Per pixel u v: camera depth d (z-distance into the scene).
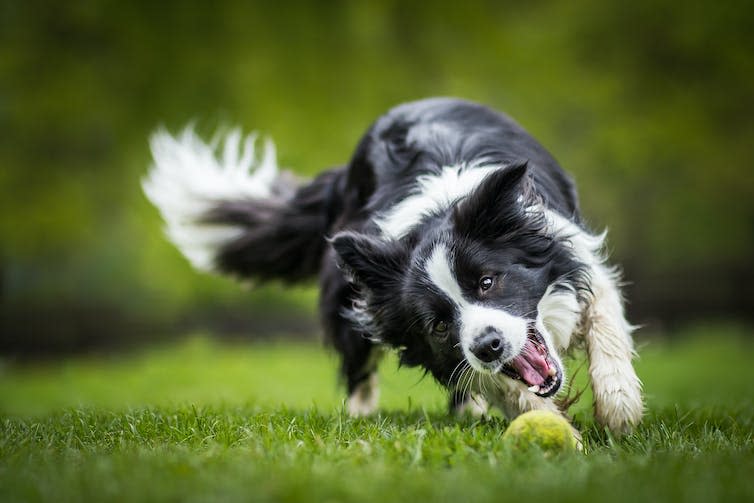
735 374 14.70
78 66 19.39
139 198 19.77
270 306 26.73
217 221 9.84
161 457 4.78
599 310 6.45
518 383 6.19
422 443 4.94
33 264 24.30
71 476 4.37
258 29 19.23
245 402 9.03
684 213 25.70
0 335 24.14
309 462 4.66
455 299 5.93
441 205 6.29
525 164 5.92
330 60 19.47
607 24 22.28
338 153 19.34
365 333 7.15
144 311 25.80
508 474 4.26
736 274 26.81
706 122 21.70
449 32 20.17
